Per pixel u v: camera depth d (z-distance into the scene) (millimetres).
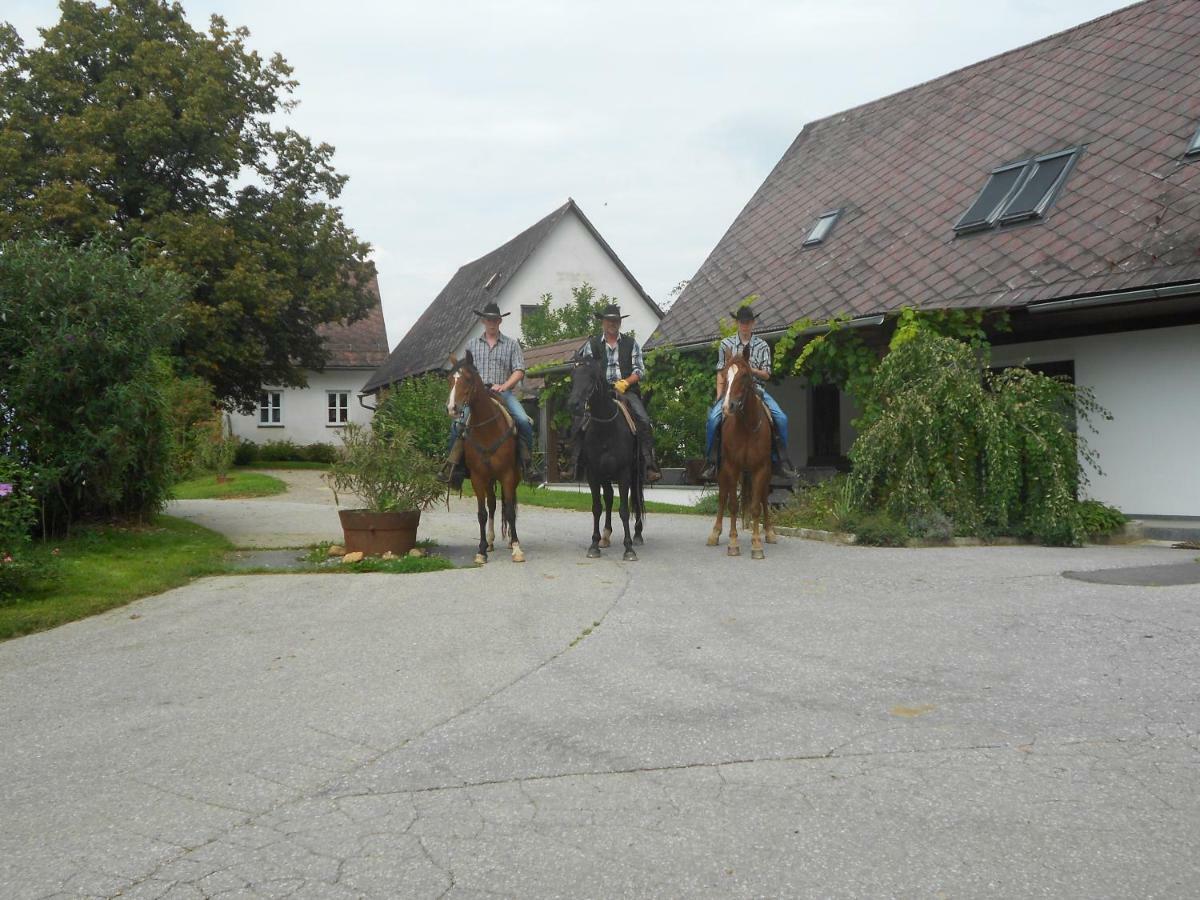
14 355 11070
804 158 22859
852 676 5719
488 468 10383
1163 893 3230
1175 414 13234
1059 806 3885
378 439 11227
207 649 6898
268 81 32531
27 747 4949
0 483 8672
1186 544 11305
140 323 11812
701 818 3842
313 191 33906
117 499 11969
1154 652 6027
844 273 16922
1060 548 11164
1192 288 11344
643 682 5699
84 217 26594
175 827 3893
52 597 8594
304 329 33844
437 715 5211
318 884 3381
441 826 3824
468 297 41875
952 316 13648
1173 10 16594
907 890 3270
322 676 6082
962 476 11766
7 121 27766
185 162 29969
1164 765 4277
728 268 20500
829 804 3943
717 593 8391
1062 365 14523
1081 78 16859
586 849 3602
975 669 5809
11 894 3373
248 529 13922
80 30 28500
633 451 10688
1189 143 13523
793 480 15859
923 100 20797
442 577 9531
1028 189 15094
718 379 11438
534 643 6719
